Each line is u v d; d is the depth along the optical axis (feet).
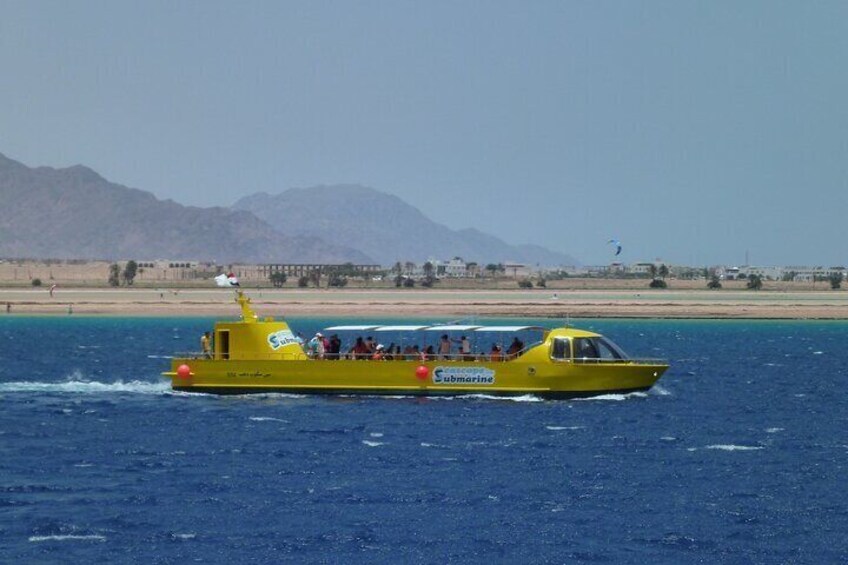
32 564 405.39
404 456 588.91
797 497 510.17
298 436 643.04
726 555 424.05
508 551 425.69
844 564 415.03
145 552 420.36
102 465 567.59
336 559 415.03
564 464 573.74
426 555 420.77
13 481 529.86
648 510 484.74
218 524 456.45
